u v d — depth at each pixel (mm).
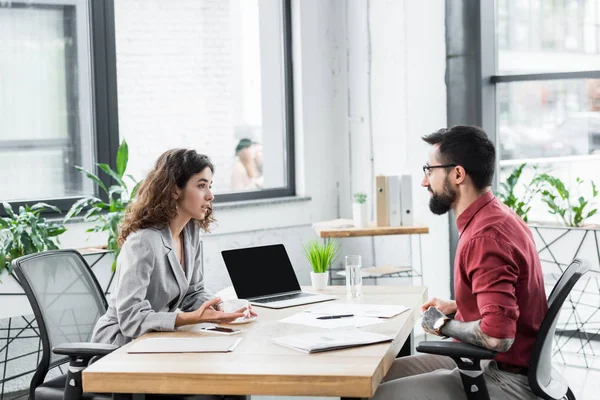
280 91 5590
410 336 3186
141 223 2846
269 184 5578
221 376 2096
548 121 4984
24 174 4551
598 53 4734
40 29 4570
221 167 5352
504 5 5105
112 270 4102
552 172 5004
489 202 2521
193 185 2885
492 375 2424
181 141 5168
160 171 2871
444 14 5105
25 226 3924
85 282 3098
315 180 5582
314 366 2137
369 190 5457
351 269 3148
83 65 4727
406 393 2410
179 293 2908
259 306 2998
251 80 5453
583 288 4848
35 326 4352
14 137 4512
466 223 2520
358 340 2377
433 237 5141
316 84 5551
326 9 5555
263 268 3227
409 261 5223
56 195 4660
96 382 2158
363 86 5430
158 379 2129
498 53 5160
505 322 2273
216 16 5270
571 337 4945
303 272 5539
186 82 5172
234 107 5383
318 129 5582
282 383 2068
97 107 4750
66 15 4648
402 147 5172
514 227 2441
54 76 4629
